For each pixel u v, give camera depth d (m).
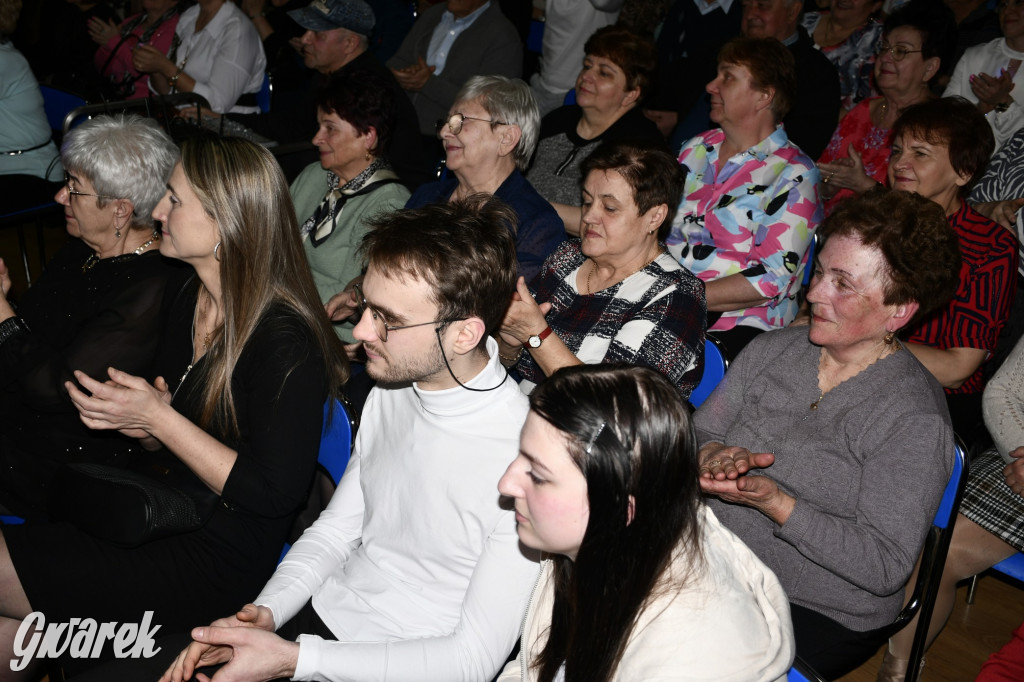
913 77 3.39
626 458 1.05
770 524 1.79
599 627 1.13
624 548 1.09
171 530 1.69
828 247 1.71
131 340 2.06
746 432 1.88
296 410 1.74
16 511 2.13
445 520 1.54
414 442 1.59
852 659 1.76
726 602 1.09
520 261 2.50
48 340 2.25
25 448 2.12
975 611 2.74
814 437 1.78
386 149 2.96
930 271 1.63
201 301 1.97
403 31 5.21
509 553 1.45
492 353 1.53
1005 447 2.23
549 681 1.25
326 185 3.13
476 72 4.41
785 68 2.81
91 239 2.19
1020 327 2.96
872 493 1.65
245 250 1.77
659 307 2.13
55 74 5.44
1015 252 2.46
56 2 5.72
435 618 1.56
